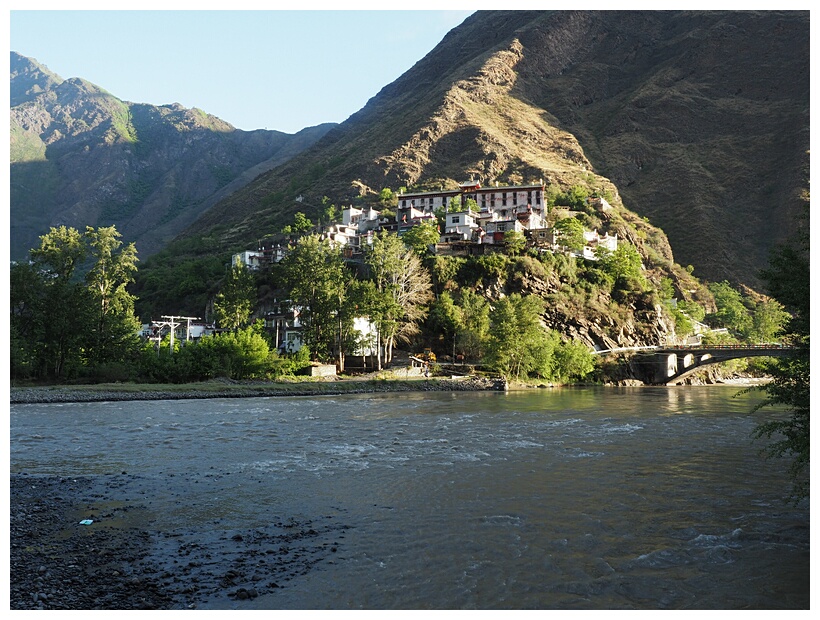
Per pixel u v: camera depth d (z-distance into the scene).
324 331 123.69
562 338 148.88
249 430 53.06
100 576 20.12
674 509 28.52
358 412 68.56
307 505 28.86
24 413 65.94
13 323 99.00
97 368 99.31
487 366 125.31
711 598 19.27
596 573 21.08
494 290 149.50
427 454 41.59
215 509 28.12
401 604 18.52
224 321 138.75
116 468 37.09
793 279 24.41
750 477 34.91
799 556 22.67
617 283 174.00
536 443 46.25
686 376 156.25
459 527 25.70
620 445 45.41
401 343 136.38
